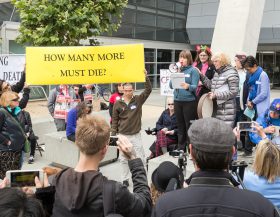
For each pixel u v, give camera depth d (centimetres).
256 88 672
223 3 986
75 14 720
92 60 469
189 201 178
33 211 153
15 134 546
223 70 552
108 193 213
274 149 316
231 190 180
